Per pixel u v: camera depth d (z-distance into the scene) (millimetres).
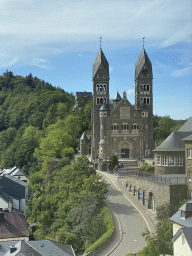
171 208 42688
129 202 57500
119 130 100562
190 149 45000
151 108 104062
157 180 49062
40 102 197875
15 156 130250
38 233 57125
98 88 104812
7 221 59250
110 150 100000
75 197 55062
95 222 45781
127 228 44938
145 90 104688
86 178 59344
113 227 43812
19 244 40625
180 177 50875
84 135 116438
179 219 33875
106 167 90250
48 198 67438
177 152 56250
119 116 100625
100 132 101500
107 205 55688
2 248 43219
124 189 66688
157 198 47938
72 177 64062
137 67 105938
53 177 78938
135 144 100750
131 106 100812
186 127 63969
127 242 40312
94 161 93562
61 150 102500
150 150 102250
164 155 57375
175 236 30750
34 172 111000
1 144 171500
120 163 90188
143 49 106000
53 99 190750
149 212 50125
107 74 104875
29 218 67938
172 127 130375
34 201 72438
